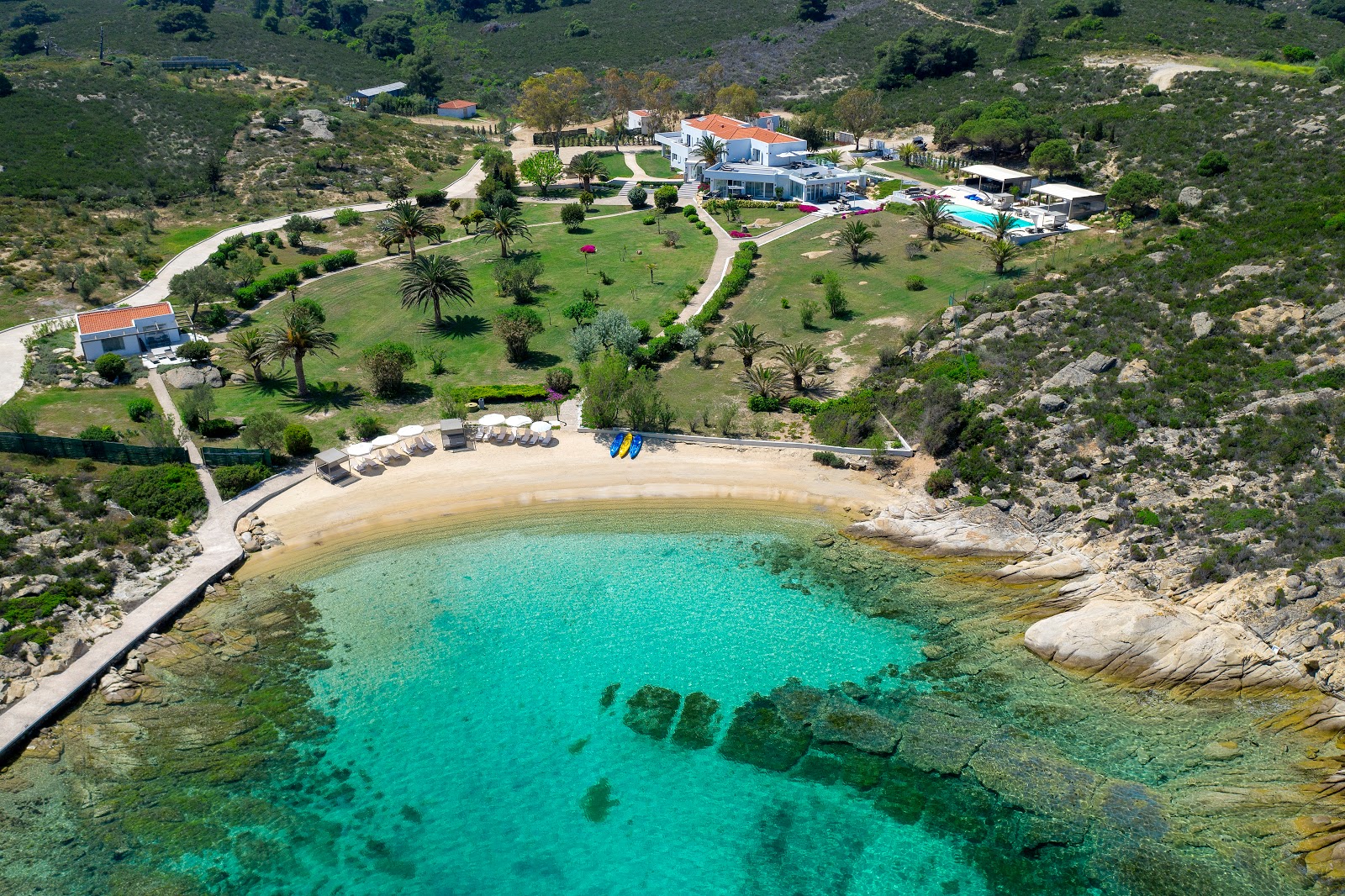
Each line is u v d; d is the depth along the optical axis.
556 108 165.50
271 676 50.38
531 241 123.62
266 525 62.78
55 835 41.06
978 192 128.62
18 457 64.88
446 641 53.38
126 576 55.78
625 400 74.12
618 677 50.97
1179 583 53.56
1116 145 127.19
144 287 103.88
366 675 50.78
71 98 145.88
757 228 127.00
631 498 66.94
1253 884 38.50
